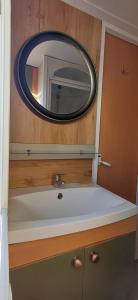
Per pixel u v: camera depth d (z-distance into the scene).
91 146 1.43
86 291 0.91
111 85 1.54
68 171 1.35
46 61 1.19
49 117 1.22
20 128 1.14
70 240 0.82
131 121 1.73
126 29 1.53
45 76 1.20
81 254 0.86
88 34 1.34
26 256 0.74
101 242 0.91
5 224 0.60
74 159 1.37
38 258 0.76
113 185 1.66
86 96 1.36
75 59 1.30
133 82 1.70
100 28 1.39
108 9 1.36
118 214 0.94
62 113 1.27
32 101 1.15
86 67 1.35
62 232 0.79
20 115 1.13
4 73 0.62
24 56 1.12
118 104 1.61
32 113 1.17
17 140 1.14
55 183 1.28
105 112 1.53
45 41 1.18
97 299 0.95
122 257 1.01
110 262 0.96
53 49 1.21
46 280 0.79
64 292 0.84
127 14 1.41
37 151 1.20
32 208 1.11
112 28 1.46
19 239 0.71
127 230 1.00
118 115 1.62
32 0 1.12
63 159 1.32
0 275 0.39
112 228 0.94
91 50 1.37
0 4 0.58
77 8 1.28
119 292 1.04
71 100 1.30
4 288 0.36
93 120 1.42
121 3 1.29
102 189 1.29
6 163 0.66
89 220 0.85
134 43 1.65
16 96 1.11
